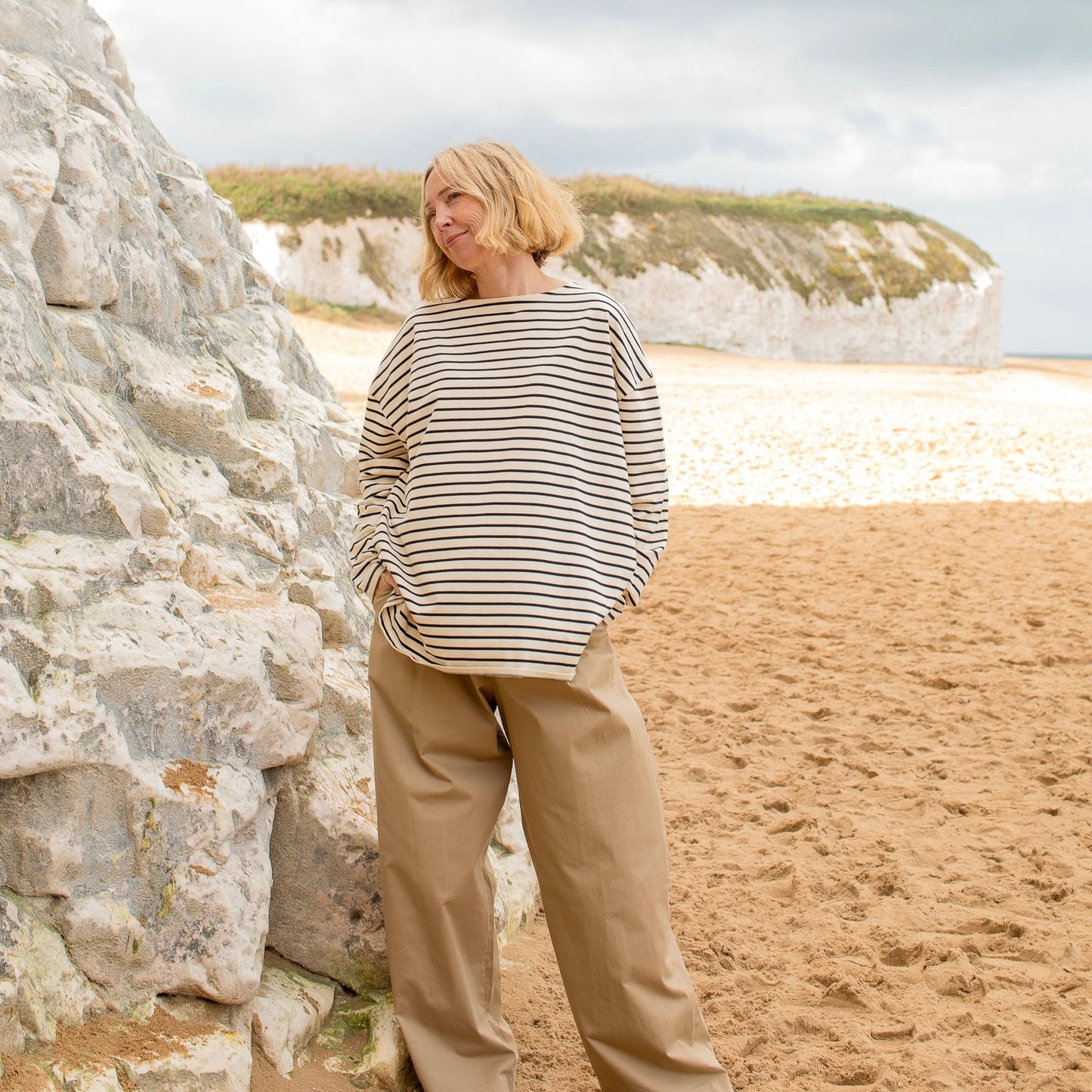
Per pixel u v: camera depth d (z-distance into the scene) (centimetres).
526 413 218
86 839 218
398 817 239
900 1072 272
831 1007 306
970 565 883
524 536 214
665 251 4262
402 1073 251
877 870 390
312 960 272
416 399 228
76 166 286
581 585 215
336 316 3359
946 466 1439
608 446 224
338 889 270
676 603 772
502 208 222
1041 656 647
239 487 325
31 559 224
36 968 207
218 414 316
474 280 242
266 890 244
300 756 260
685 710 569
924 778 481
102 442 254
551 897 235
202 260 381
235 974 229
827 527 1036
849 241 4969
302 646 264
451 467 219
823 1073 275
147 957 221
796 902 368
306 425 385
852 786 471
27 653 212
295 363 465
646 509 231
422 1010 248
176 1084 210
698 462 1457
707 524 1055
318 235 3597
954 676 614
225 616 257
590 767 227
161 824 224
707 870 392
